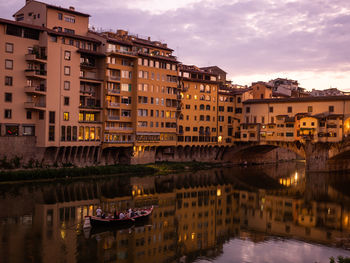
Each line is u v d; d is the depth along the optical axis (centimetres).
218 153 10725
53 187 6241
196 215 5228
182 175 8431
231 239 4291
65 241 3891
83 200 5550
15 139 6662
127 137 8400
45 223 4409
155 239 4141
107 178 7312
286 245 4122
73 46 7412
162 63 8956
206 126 10175
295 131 9425
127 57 8275
